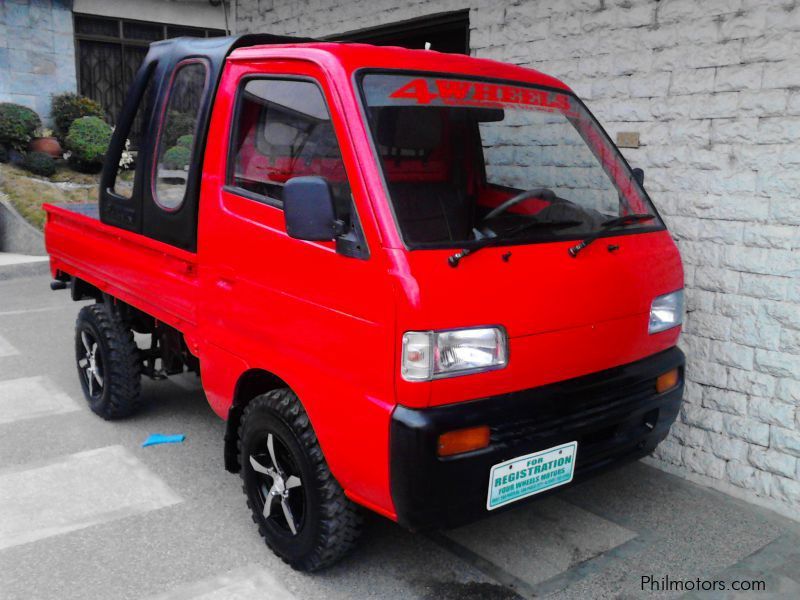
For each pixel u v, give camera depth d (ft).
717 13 12.42
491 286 8.45
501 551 11.02
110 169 14.07
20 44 43.52
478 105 10.23
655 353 10.62
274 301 9.80
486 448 8.50
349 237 8.67
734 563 10.74
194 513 12.07
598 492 12.97
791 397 12.06
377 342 8.34
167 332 14.29
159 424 15.72
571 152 11.11
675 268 10.75
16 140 40.55
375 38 20.38
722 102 12.51
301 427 9.66
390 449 8.30
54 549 10.91
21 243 33.88
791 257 11.89
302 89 9.75
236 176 10.69
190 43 12.30
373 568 10.57
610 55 14.06
